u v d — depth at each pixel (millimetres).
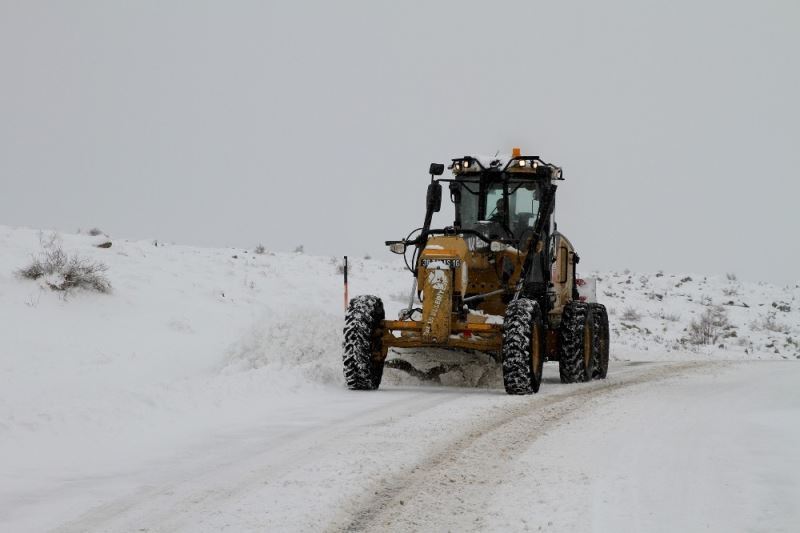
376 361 26406
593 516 12523
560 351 30141
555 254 29609
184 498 13508
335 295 53406
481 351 27891
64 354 30812
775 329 68250
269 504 13094
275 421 20047
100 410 19875
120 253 50969
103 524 12242
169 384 23547
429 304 25578
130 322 37688
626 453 16625
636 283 88875
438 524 12273
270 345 28484
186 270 51062
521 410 22000
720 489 13891
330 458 16062
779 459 15742
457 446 17312
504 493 13836
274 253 71812
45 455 16516
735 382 29656
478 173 29391
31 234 49375
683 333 62844
